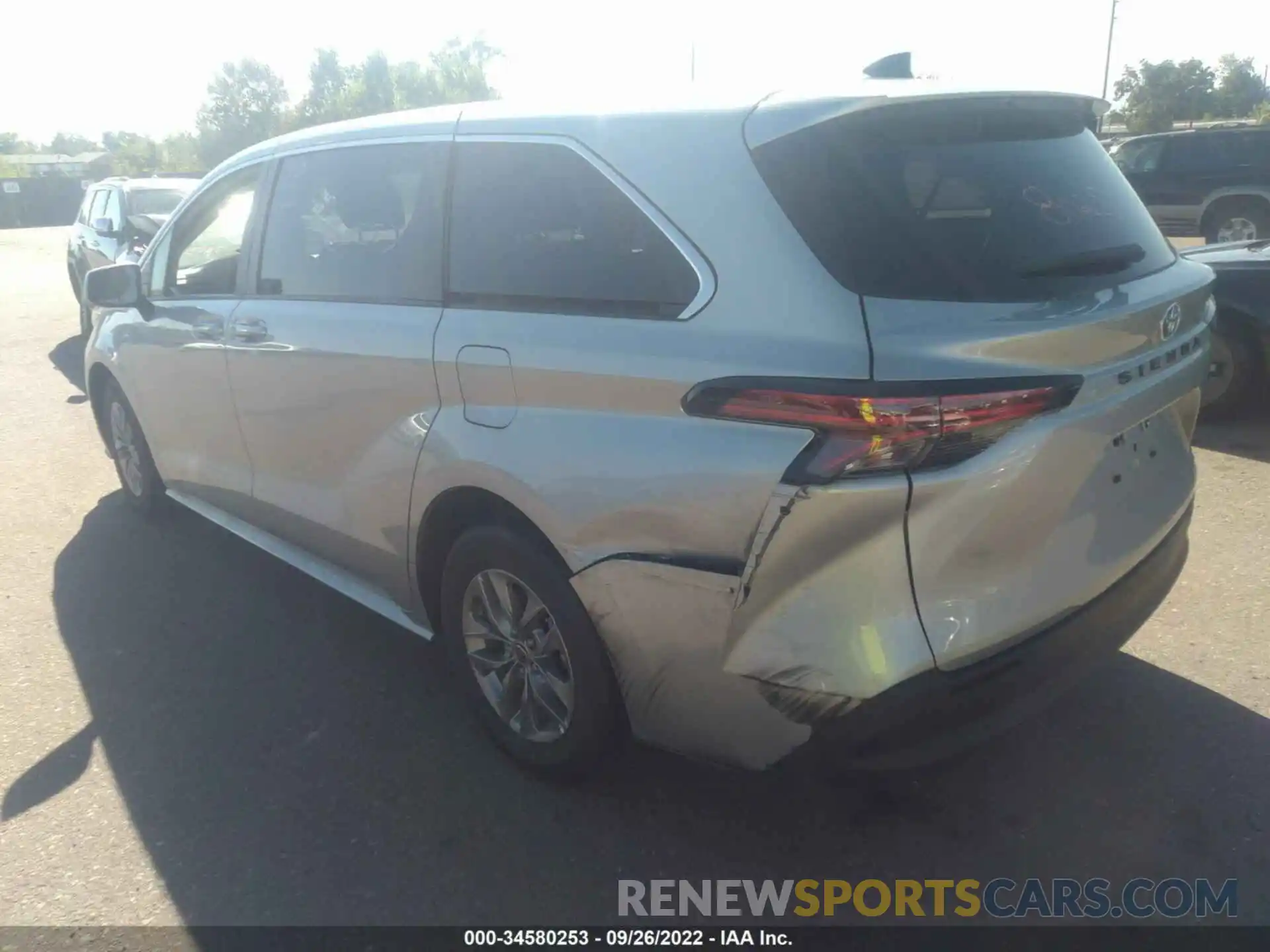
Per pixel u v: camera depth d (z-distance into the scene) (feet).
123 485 18.74
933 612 7.72
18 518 18.90
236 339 13.20
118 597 15.31
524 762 10.56
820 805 10.09
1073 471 8.20
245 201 13.75
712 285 8.18
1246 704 11.35
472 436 9.79
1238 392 21.13
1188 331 9.68
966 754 10.69
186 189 39.83
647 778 10.53
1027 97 8.95
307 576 15.93
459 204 10.44
